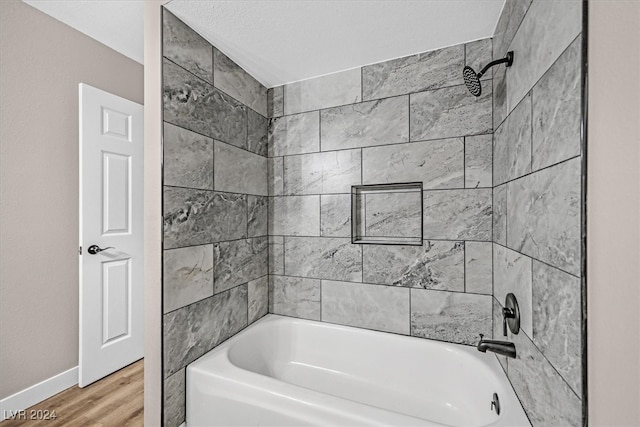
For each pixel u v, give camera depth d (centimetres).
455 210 171
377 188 196
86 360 198
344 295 200
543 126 91
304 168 212
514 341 123
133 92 247
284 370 198
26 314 182
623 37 62
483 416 141
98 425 164
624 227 62
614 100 63
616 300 63
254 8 142
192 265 155
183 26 152
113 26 201
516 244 118
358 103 196
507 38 133
